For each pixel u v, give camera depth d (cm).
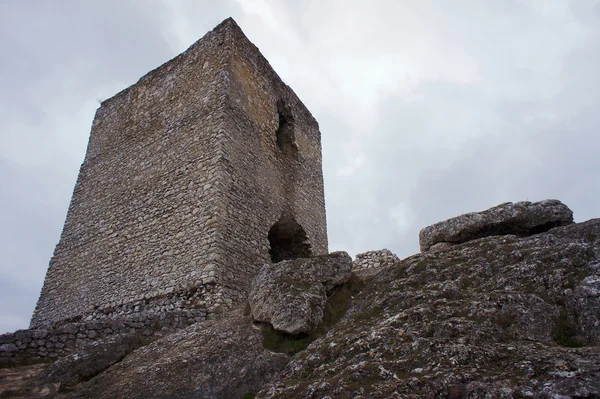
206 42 1495
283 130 1659
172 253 1158
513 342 464
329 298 784
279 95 1659
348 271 855
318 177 1758
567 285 535
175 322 912
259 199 1330
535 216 877
